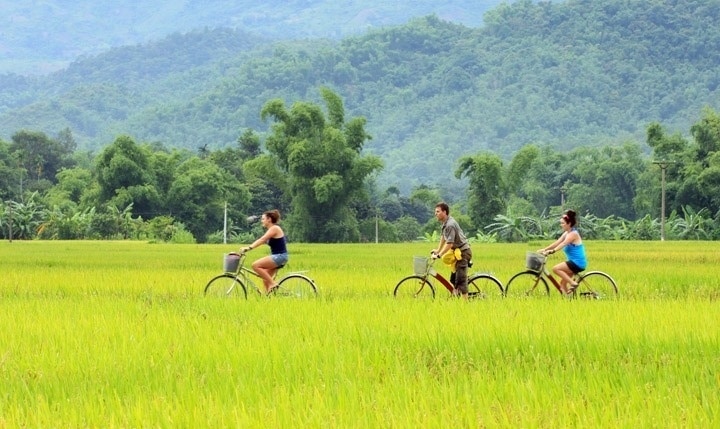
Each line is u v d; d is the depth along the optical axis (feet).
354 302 105.19
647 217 558.97
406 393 57.36
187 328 82.69
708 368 64.23
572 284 115.96
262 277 114.93
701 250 281.54
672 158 633.61
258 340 75.66
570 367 65.62
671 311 93.45
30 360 69.10
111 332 80.74
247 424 50.49
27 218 554.87
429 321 86.69
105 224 548.72
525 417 51.29
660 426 50.03
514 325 82.99
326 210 596.70
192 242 500.33
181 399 56.18
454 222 114.73
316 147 592.60
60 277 153.58
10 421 52.19
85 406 54.95
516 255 251.80
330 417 51.70
